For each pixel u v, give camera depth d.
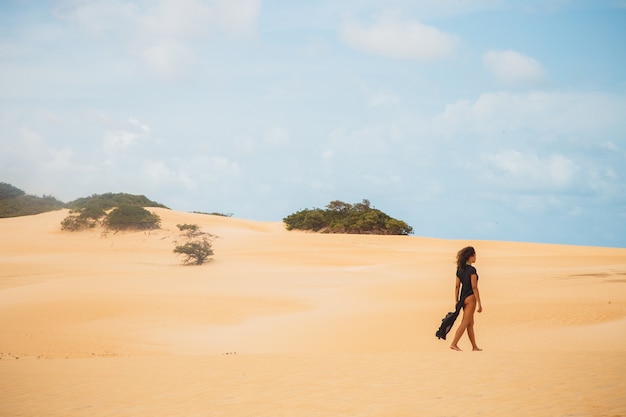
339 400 8.22
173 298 37.03
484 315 26.94
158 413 8.05
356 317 28.72
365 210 118.44
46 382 11.09
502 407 7.22
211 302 35.72
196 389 9.62
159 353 22.62
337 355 12.86
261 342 24.64
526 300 31.00
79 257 71.50
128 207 94.38
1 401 9.41
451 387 8.55
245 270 58.69
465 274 13.48
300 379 9.98
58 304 34.47
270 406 8.11
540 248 84.81
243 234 95.75
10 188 140.75
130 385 10.34
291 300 37.22
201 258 64.50
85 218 94.12
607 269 45.38
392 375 9.83
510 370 9.57
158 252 77.94
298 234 101.94
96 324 29.34
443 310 29.12
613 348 18.14
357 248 83.25
